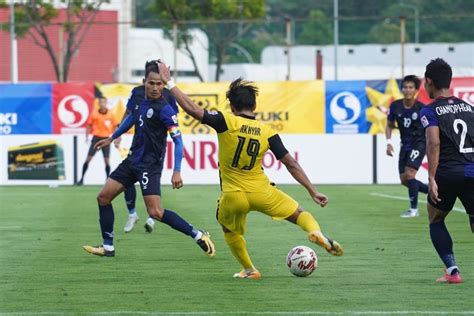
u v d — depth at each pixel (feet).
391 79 229.86
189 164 232.94
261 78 387.96
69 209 163.84
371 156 230.68
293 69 378.12
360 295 75.56
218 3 319.06
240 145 78.23
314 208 164.66
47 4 301.43
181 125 232.73
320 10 505.66
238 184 79.20
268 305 71.20
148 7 330.75
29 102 234.38
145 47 416.26
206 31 322.34
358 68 349.41
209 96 231.09
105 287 80.59
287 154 78.74
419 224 135.95
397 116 147.95
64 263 96.02
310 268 84.79
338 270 89.66
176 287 80.28
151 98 95.40
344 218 145.79
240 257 84.23
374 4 474.90
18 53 380.99
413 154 147.33
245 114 79.41
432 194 78.28
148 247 109.60
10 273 89.15
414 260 96.73
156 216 95.86
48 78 382.63
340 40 479.82
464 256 99.50
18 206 170.60
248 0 327.26
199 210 159.53
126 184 98.63
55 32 381.60
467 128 78.95
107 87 233.35
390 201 179.93
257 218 146.72
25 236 121.80
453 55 347.97
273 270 90.22
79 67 397.80
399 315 66.80
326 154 231.50
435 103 79.61
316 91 231.50
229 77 403.95
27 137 234.79
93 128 216.95
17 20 296.10
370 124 230.68
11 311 69.67
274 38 497.87
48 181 234.58
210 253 96.37
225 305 71.36
